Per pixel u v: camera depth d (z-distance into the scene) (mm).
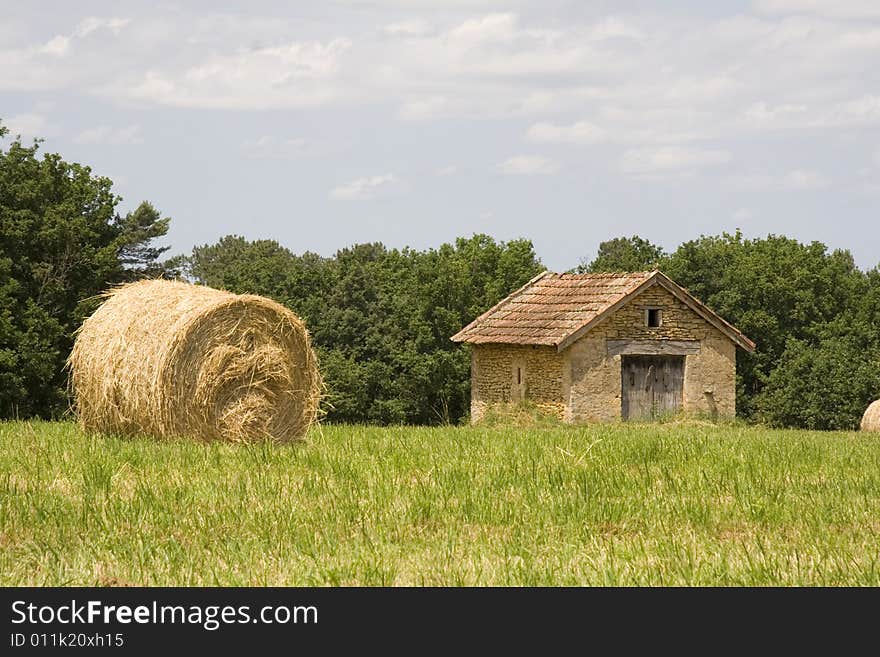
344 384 96688
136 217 109438
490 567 16891
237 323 36000
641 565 17078
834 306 108812
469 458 29500
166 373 34625
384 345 102000
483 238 125125
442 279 106750
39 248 83812
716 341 76375
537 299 79438
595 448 32594
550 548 18188
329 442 34906
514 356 76000
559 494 22875
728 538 19516
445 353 101438
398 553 17688
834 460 31016
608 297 74312
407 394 100500
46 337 78062
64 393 77500
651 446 32594
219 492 22594
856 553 18047
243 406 36125
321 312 104000
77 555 17422
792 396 96375
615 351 73250
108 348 35344
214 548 17938
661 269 108812
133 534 18812
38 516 19953
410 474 26125
